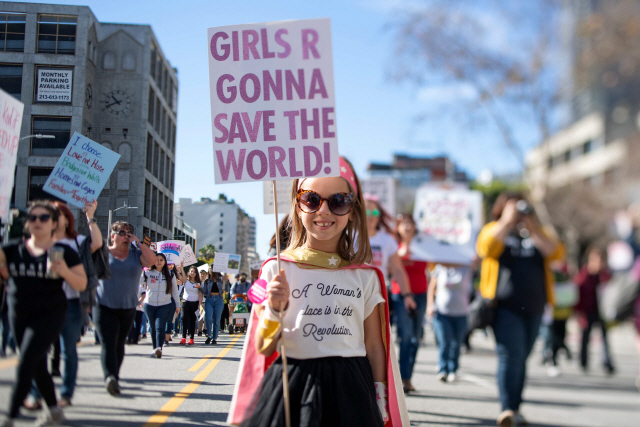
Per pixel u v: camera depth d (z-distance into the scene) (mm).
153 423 2273
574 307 7184
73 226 2463
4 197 2365
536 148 17422
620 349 8953
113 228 2688
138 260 2717
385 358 2334
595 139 13883
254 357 2242
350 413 2041
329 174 2281
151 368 2656
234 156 2303
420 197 8859
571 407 4941
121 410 2346
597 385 6285
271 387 2107
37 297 2268
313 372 2094
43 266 2271
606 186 11070
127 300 2609
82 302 2439
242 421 2107
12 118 2389
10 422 2219
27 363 2223
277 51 2344
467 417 4129
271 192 3758
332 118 2311
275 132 2312
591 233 11898
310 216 2287
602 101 12484
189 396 2502
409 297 4727
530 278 3922
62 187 2715
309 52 2338
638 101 11445
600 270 7020
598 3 11875
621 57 11680
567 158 15852
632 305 3629
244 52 2344
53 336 2270
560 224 14984
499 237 3939
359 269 2309
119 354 2562
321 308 2176
